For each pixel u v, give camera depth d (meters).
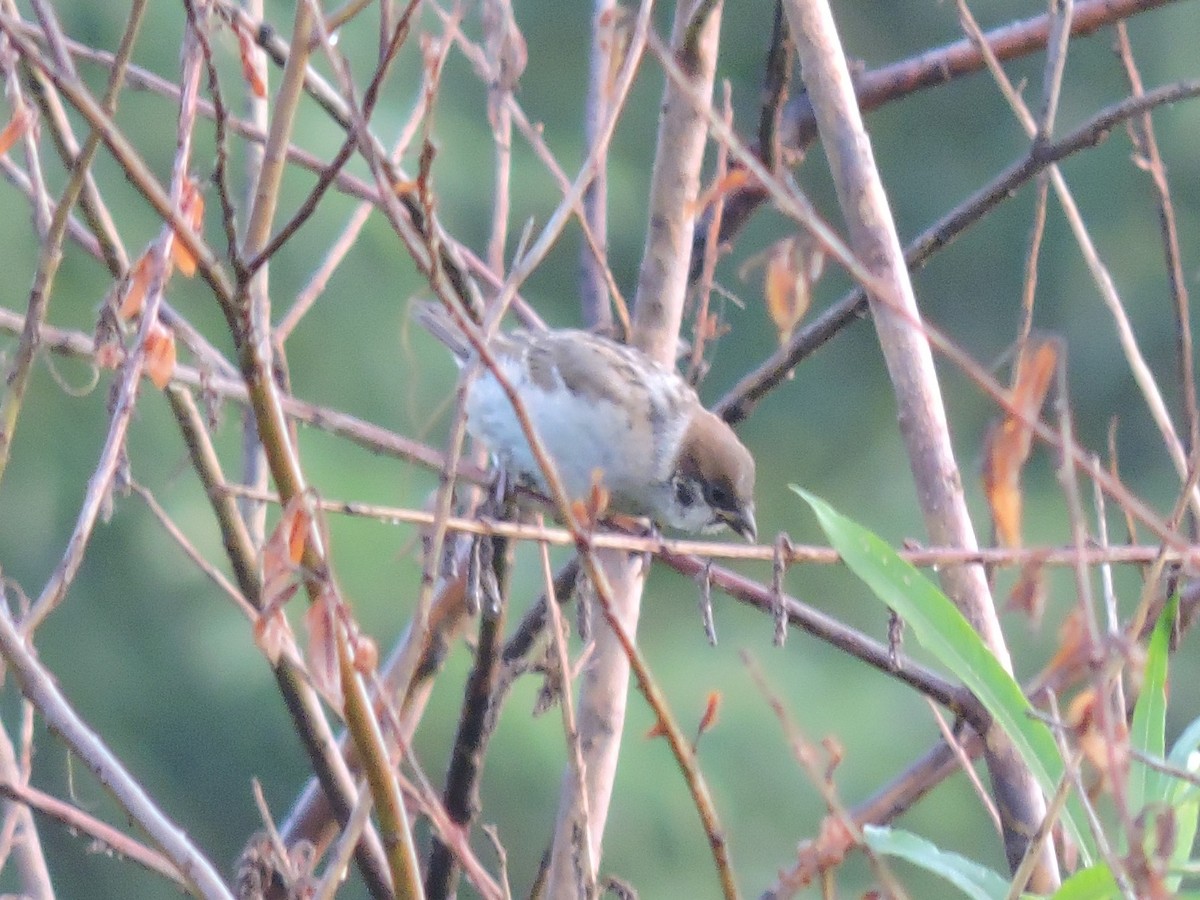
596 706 6.22
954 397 13.92
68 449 16.89
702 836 16.89
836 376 20.48
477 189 16.98
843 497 19.98
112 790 4.55
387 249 17.00
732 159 7.66
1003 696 4.71
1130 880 3.68
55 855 16.05
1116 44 6.30
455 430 4.46
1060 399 3.93
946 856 4.74
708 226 7.67
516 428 7.43
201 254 3.82
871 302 6.10
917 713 17.98
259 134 6.46
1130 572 14.95
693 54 6.74
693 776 4.03
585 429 8.17
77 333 6.28
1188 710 15.62
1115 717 4.22
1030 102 20.38
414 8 4.03
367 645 4.14
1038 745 4.68
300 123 15.46
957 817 16.75
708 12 6.60
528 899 6.09
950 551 5.33
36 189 5.54
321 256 16.50
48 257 5.09
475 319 5.86
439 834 5.41
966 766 5.53
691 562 5.62
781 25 7.50
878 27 20.36
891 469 20.06
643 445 8.23
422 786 5.18
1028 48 7.86
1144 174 19.89
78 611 16.92
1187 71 19.88
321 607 4.21
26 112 5.35
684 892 16.66
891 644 5.64
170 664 17.14
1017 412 3.96
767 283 5.78
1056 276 20.17
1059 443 3.94
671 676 17.80
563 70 18.80
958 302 20.41
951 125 20.70
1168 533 4.09
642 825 16.78
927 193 20.59
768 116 7.66
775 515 19.81
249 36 5.60
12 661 4.69
